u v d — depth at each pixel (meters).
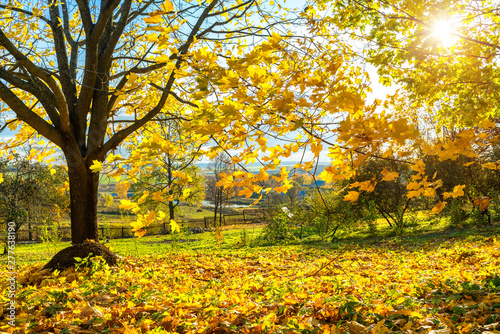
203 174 21.55
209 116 2.10
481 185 14.32
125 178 2.73
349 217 13.80
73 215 6.05
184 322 2.77
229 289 4.27
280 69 2.37
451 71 4.24
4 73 4.92
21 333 2.70
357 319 2.58
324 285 3.97
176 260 8.08
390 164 14.49
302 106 2.00
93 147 6.14
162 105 6.27
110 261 5.77
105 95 6.25
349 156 2.18
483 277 3.53
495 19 4.67
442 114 6.20
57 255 5.54
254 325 2.50
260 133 2.20
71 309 3.23
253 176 2.21
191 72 2.29
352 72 3.76
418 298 3.22
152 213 2.51
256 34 4.61
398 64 4.85
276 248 11.75
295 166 2.27
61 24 6.06
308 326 2.47
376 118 1.94
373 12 4.74
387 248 10.63
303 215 15.80
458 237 11.08
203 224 26.44
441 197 15.32
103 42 6.47
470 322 2.40
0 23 5.78
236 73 2.19
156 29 2.18
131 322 2.84
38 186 20.50
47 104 5.68
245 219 27.31
